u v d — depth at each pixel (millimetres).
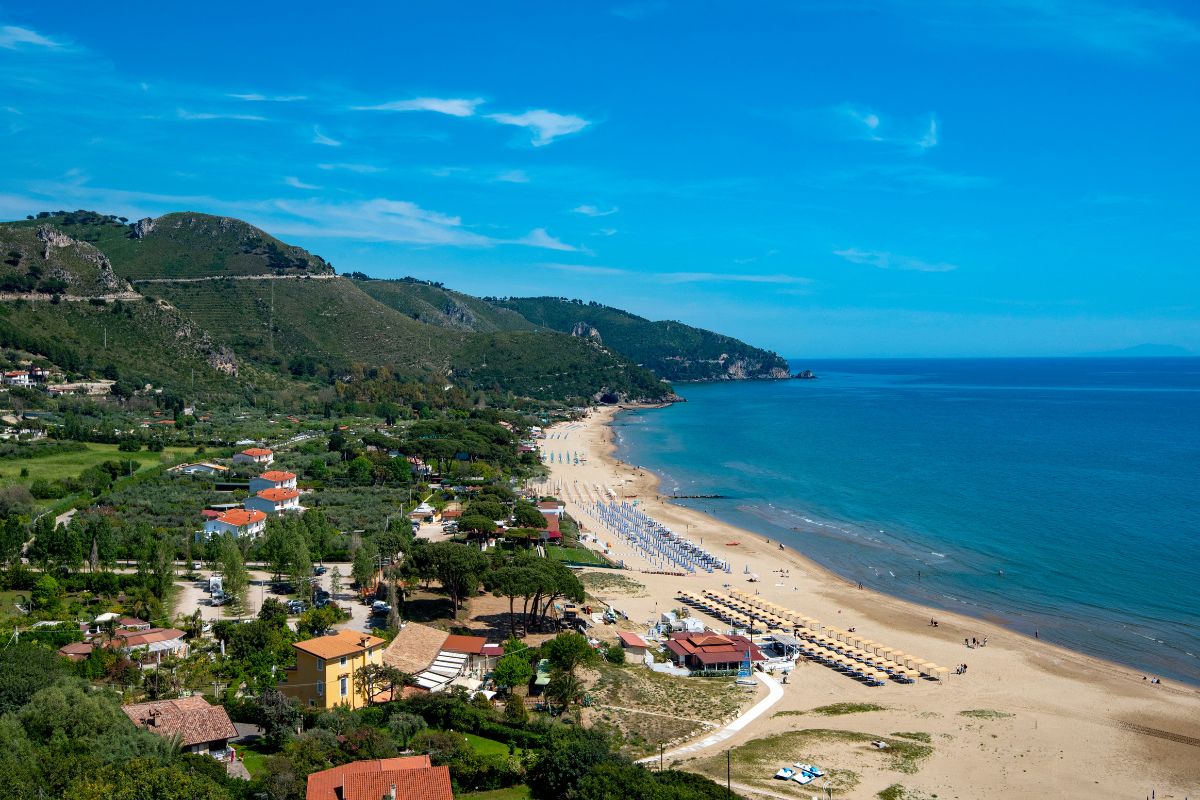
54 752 46688
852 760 62812
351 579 105688
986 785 59531
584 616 98125
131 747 49188
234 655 73875
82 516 116750
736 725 70562
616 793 49438
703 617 102625
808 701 77000
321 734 56719
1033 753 65250
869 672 82938
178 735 53344
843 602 108250
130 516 124875
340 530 128250
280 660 72562
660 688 77750
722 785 56312
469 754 55969
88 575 93938
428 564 94625
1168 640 92438
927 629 97312
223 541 101562
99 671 66812
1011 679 82062
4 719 48156
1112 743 67312
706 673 84250
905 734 68750
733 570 124625
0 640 72062
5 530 98000
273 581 103125
